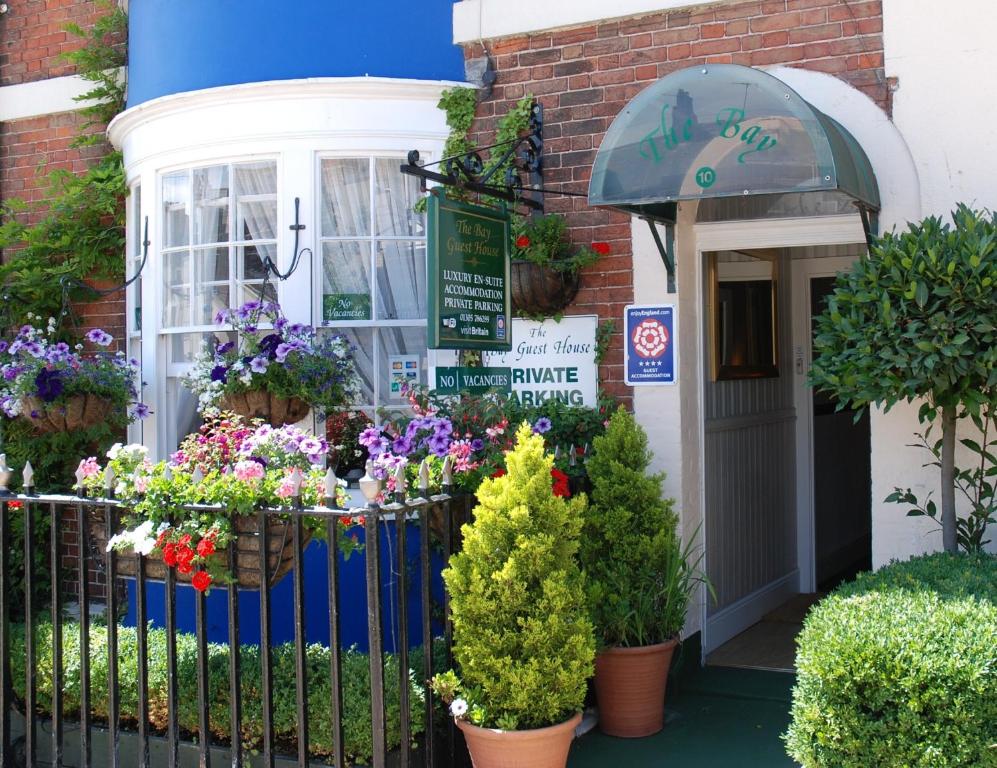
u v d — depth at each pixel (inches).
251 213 255.6
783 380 310.3
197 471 176.9
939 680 141.3
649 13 231.9
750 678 239.9
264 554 169.9
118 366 265.6
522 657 171.8
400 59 252.7
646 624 212.1
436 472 190.7
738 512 275.9
